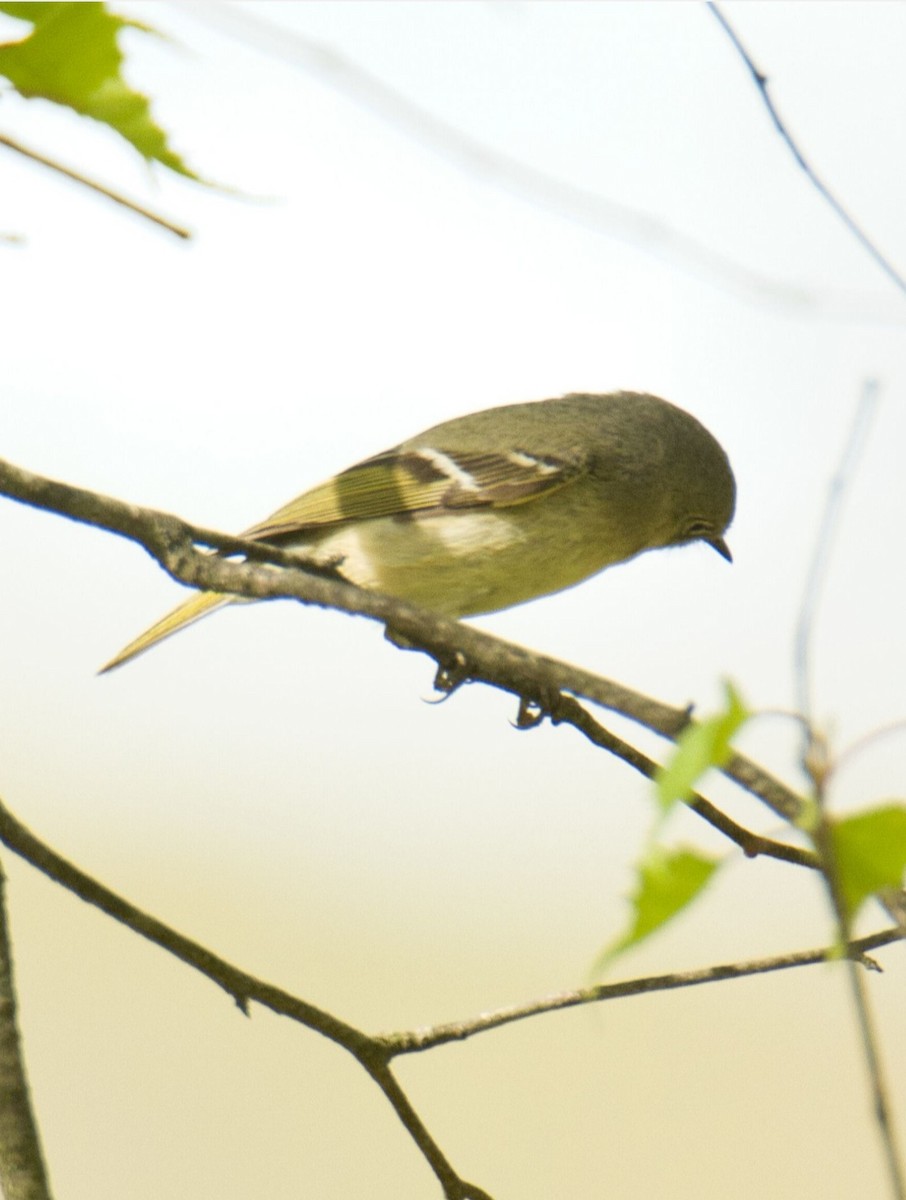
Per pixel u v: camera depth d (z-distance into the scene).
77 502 5.91
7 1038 5.54
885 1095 2.74
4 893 5.87
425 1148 6.21
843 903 2.87
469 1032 6.25
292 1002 6.21
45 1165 5.43
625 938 3.09
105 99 4.14
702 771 3.07
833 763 3.02
